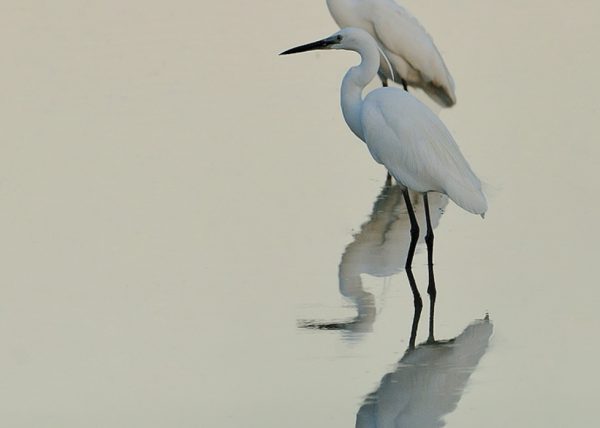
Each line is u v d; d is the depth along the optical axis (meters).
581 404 9.59
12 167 16.61
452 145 12.62
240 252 13.59
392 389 9.91
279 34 23.22
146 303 12.09
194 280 12.71
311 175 16.41
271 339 11.09
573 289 12.16
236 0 25.69
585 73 20.59
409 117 12.66
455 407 9.59
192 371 10.44
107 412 9.70
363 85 14.19
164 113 19.08
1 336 11.34
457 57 21.69
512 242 13.68
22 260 13.38
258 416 9.52
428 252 12.71
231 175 16.34
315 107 19.34
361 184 16.14
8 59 21.86
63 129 18.28
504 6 24.91
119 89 20.31
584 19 23.81
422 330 11.23
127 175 16.36
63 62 21.70
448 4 25.08
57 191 15.71
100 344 11.10
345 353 10.73
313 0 25.41
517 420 9.32
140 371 10.48
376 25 18.28
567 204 14.89
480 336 11.05
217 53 22.25
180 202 15.30
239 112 19.12
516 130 18.03
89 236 14.13
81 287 12.58
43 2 25.62
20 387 10.22
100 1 25.83
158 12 24.98
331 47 14.21
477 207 12.47
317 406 9.66
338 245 13.78
